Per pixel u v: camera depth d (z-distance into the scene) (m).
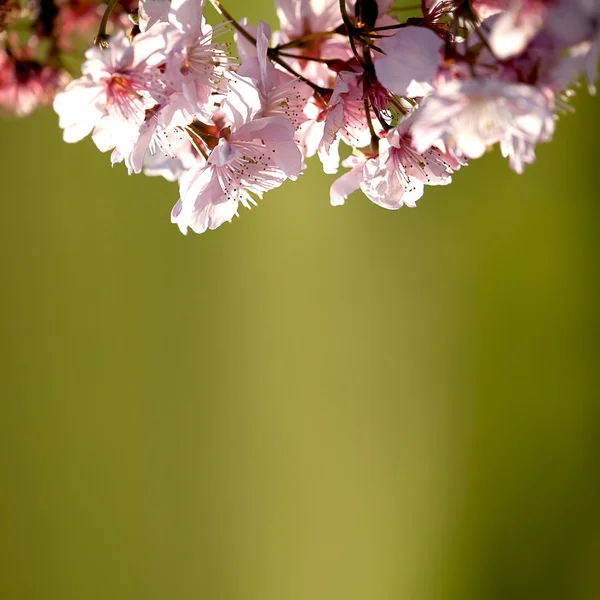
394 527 2.36
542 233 2.54
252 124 1.18
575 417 2.56
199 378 2.16
